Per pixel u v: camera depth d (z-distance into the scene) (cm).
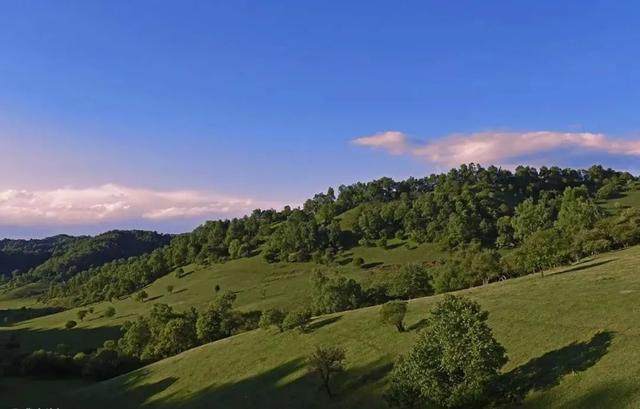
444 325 4784
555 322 5859
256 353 9231
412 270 13362
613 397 3988
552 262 10275
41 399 10244
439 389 4575
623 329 5066
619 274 7394
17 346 16200
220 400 7738
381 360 6950
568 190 17650
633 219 12331
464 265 12519
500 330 6175
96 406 9306
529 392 4609
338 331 8731
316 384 7062
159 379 9800
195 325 13412
